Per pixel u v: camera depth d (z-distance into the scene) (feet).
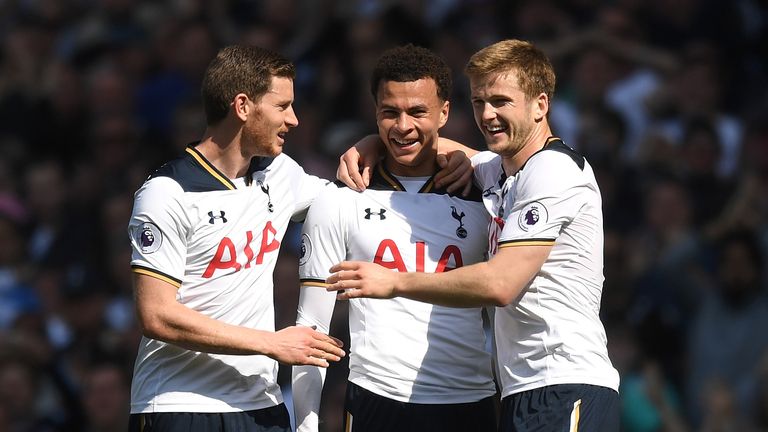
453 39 101.35
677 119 95.50
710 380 79.20
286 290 82.07
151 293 47.57
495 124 48.06
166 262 47.83
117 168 105.81
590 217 48.44
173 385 48.98
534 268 47.21
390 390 50.93
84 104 114.73
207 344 47.26
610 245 81.71
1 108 116.57
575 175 47.85
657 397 77.25
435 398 50.98
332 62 103.76
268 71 48.70
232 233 48.98
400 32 101.96
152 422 48.91
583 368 47.96
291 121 49.34
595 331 48.70
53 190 106.11
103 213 100.58
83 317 90.74
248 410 49.52
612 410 48.21
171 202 48.01
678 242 84.33
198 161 49.14
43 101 115.75
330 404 73.92
